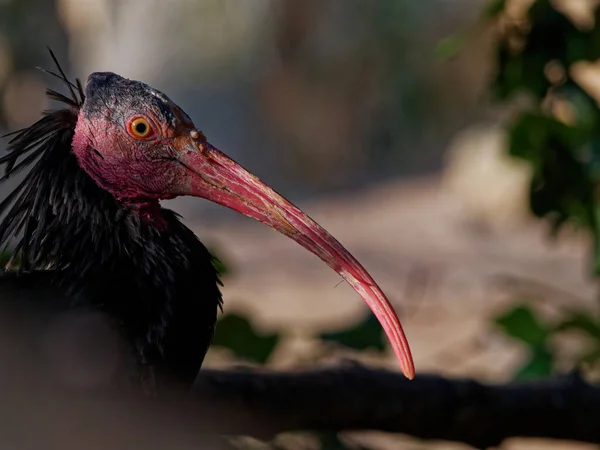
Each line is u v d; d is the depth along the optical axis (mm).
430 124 43688
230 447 8961
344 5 41344
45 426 6773
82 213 7289
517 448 15945
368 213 33594
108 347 6953
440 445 14703
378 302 7590
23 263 7230
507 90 10500
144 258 7301
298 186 39469
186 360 7410
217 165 7547
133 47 36312
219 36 37656
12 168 7418
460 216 31531
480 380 9352
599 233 10242
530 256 26906
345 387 8859
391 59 42250
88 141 7371
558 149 10227
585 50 10094
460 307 22422
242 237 30750
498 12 10148
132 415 7066
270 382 8695
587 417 9383
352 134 41562
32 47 34281
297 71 40438
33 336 6840
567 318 10688
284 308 23594
